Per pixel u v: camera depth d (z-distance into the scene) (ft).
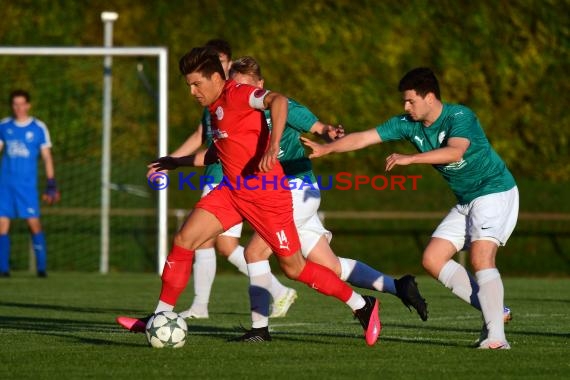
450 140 72.02
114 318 100.37
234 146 70.59
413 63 184.65
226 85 70.69
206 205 73.05
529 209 182.80
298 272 72.54
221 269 184.44
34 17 190.08
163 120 161.38
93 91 189.67
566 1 184.03
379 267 181.57
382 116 183.93
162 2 188.14
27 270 187.21
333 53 184.65
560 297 129.59
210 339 78.59
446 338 81.05
